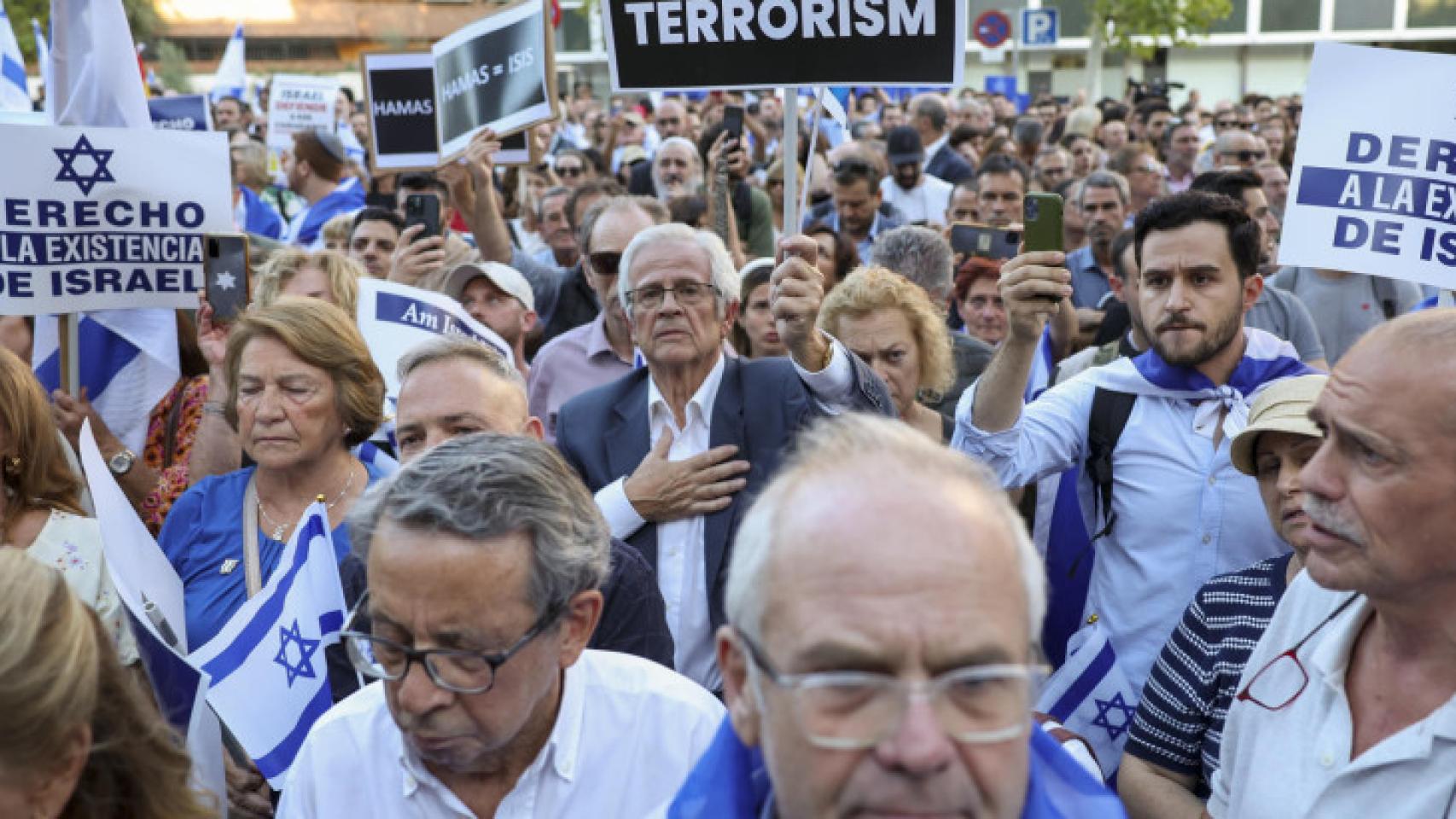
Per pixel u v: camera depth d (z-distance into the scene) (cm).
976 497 141
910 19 420
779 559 139
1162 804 261
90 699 180
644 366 390
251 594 327
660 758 227
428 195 565
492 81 652
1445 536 190
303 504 339
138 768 192
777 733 139
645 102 2341
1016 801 139
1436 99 388
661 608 286
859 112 2016
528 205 1091
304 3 4044
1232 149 1048
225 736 313
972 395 350
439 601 197
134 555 302
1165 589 346
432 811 219
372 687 231
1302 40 3788
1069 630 371
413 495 202
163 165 465
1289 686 219
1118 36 3209
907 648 133
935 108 1288
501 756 218
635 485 349
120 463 435
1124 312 587
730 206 673
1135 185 1021
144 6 3303
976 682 135
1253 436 279
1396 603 197
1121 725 330
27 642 174
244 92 1741
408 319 471
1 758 172
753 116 1352
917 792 133
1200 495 346
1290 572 264
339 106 1705
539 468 210
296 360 333
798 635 136
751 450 356
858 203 801
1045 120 2038
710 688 345
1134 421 356
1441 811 194
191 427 473
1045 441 358
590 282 542
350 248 675
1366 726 206
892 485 139
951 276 551
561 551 204
